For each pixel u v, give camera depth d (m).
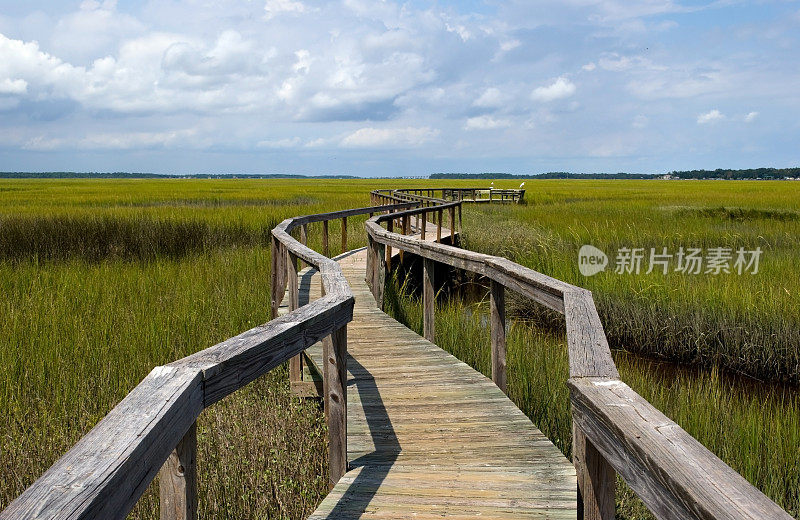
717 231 16.83
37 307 7.99
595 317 2.87
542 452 3.84
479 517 3.02
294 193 49.38
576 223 19.56
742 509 1.08
